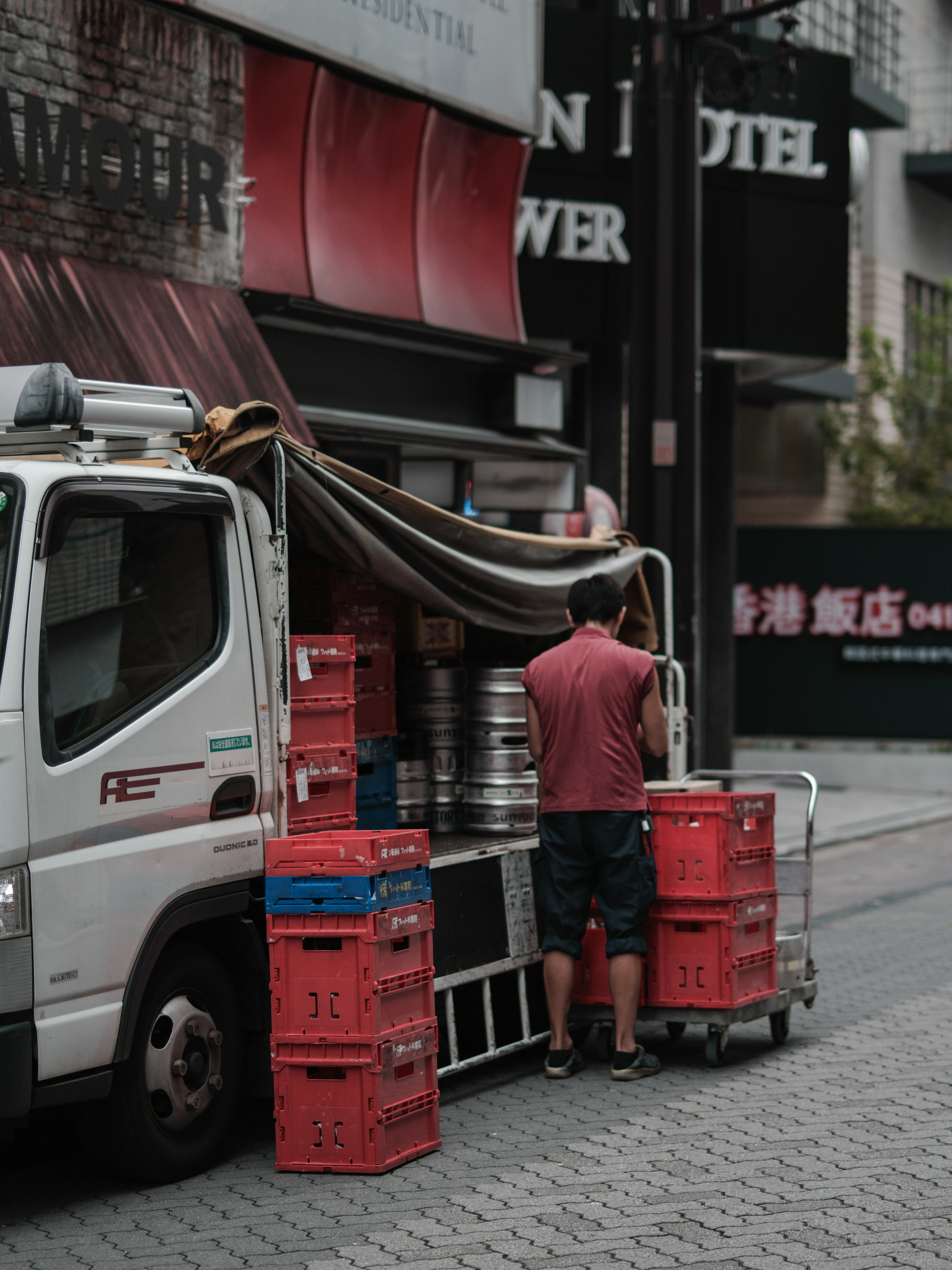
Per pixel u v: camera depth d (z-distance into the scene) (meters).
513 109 12.80
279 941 5.67
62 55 8.94
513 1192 5.41
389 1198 5.36
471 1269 4.66
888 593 21.84
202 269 9.91
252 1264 4.75
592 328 15.44
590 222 15.34
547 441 13.31
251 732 5.88
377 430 11.25
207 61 9.97
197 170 9.81
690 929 7.25
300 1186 5.54
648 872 7.05
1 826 4.85
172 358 8.97
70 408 5.33
